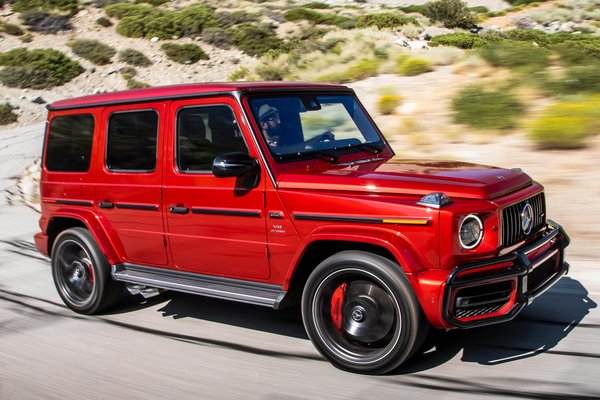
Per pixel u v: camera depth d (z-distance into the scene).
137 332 5.30
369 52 23.69
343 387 4.02
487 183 4.15
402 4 59.41
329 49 26.02
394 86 14.74
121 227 5.47
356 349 4.25
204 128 4.82
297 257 4.39
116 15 44.62
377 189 4.15
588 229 6.64
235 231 4.69
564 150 8.87
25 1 45.34
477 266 3.92
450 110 11.82
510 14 55.25
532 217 4.48
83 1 47.06
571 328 4.66
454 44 30.64
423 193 4.03
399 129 11.27
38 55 35.25
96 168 5.59
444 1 43.66
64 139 5.89
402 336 3.99
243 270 4.75
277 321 5.32
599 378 3.86
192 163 4.91
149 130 5.17
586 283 5.55
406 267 3.90
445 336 4.68
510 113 10.42
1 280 7.08
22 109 29.78
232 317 5.51
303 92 5.10
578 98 11.16
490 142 9.78
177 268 5.20
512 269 4.04
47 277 7.13
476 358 4.29
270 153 4.55
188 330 5.27
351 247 4.34
